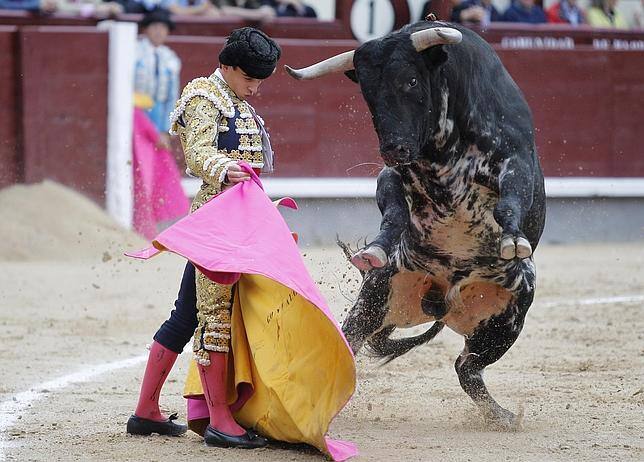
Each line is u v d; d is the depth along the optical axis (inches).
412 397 405.1
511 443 326.6
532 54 954.7
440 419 366.9
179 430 329.7
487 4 999.0
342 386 293.1
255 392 313.1
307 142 898.7
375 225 919.0
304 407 302.0
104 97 860.0
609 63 973.8
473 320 364.8
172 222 863.7
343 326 367.9
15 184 847.7
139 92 856.9
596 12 1069.8
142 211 856.9
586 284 717.3
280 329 306.8
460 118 322.3
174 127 313.9
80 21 879.7
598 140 975.0
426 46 307.4
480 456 309.1
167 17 861.8
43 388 411.5
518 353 500.7
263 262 293.3
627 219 995.9
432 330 389.4
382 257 317.1
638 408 381.4
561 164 969.5
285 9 953.5
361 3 922.7
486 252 342.0
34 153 849.5
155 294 655.1
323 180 903.1
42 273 717.3
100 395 401.4
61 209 828.6
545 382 432.8
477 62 327.0
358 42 913.5
